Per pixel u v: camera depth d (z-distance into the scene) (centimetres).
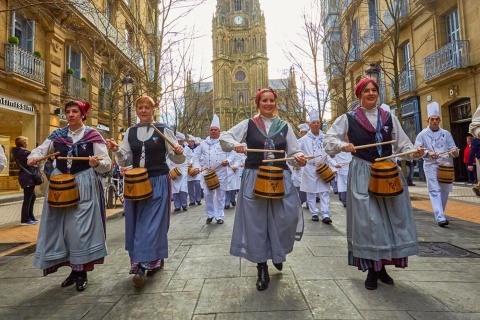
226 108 7794
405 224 314
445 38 1479
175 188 938
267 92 367
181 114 2700
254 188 329
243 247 337
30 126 1440
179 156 386
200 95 2838
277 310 271
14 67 1251
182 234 597
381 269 328
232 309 275
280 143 354
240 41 8200
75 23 1441
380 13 1828
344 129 344
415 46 1655
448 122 1508
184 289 325
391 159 336
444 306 272
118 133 2162
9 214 988
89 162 339
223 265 398
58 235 337
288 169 361
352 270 369
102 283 352
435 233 549
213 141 905
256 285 323
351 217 329
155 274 373
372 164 318
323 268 377
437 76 1410
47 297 319
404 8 1642
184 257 440
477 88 1291
